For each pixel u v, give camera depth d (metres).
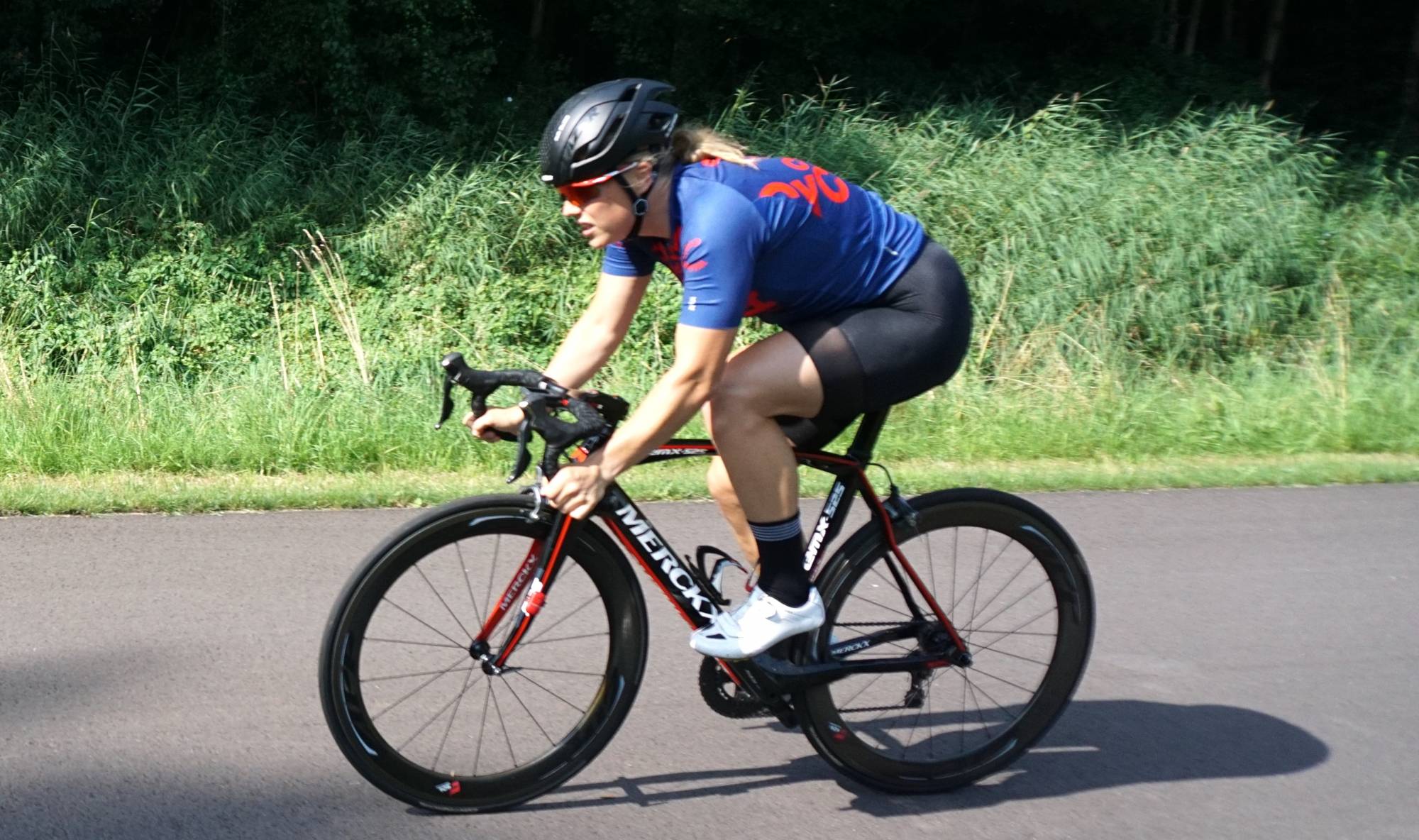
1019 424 7.37
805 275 2.69
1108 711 3.63
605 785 3.07
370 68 13.45
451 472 6.25
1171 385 9.00
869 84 15.28
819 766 3.21
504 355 9.66
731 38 14.95
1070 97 15.93
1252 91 17.31
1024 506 3.08
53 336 9.80
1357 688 3.85
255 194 11.13
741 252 2.54
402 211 10.96
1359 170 14.12
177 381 9.56
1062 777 3.21
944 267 2.82
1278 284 10.85
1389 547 5.38
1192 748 3.40
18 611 3.98
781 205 2.61
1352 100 19.34
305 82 13.23
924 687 3.16
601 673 3.29
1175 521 5.67
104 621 3.91
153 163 11.30
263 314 10.33
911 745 3.16
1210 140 11.95
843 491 2.98
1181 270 10.39
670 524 5.14
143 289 10.35
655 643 3.94
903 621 3.12
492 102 14.18
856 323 2.74
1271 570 5.01
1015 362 9.02
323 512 5.20
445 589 2.95
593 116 2.48
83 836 2.70
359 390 7.52
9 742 3.12
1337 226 11.89
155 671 3.57
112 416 6.57
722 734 3.36
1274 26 18.64
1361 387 8.46
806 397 2.73
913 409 7.57
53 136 11.28
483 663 2.87
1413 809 3.10
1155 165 11.34
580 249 10.87
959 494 3.04
